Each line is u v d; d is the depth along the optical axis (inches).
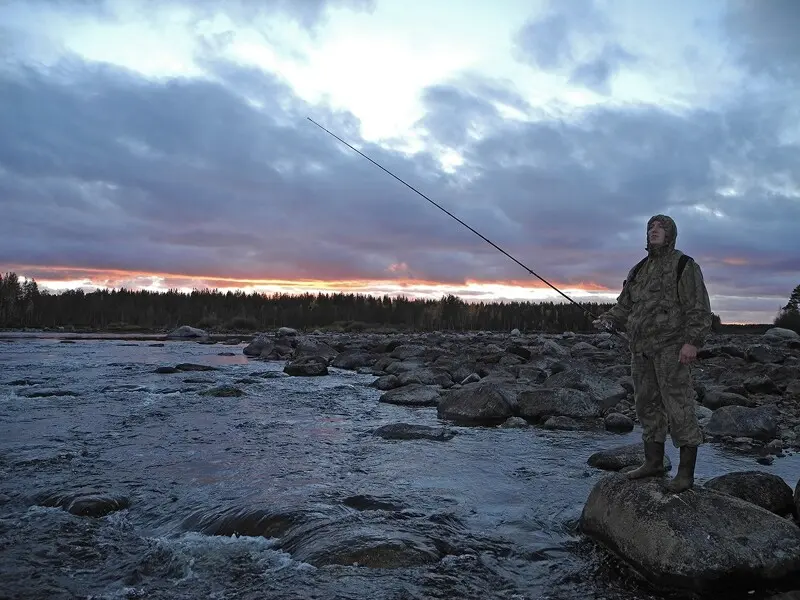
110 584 165.8
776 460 307.7
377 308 4015.8
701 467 292.8
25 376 700.0
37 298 3107.8
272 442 354.3
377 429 385.4
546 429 404.2
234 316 3553.2
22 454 314.5
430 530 202.8
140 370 792.3
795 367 617.6
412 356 885.2
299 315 3752.5
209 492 248.7
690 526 168.4
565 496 248.5
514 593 160.9
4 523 212.4
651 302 184.2
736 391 512.1
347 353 970.1
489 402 443.8
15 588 162.2
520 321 4005.9
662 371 183.0
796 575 162.4
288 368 788.6
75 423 406.6
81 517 219.5
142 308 3462.1
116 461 302.2
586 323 3627.0
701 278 177.0
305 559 180.9
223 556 184.5
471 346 1123.9
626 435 384.2
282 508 220.8
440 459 313.7
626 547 177.9
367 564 175.6
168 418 430.9
